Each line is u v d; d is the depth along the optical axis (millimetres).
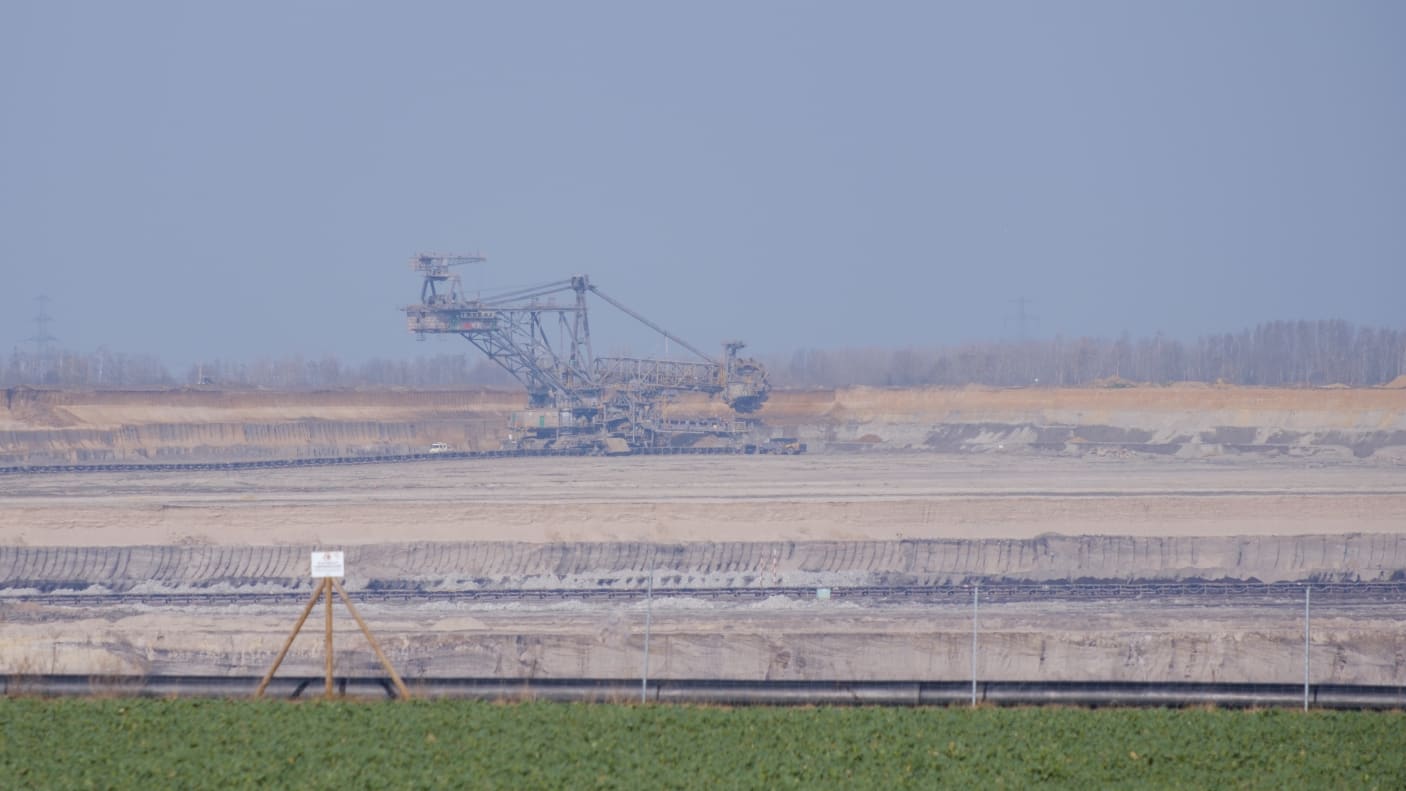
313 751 117000
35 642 189000
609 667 184500
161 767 111938
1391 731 129375
